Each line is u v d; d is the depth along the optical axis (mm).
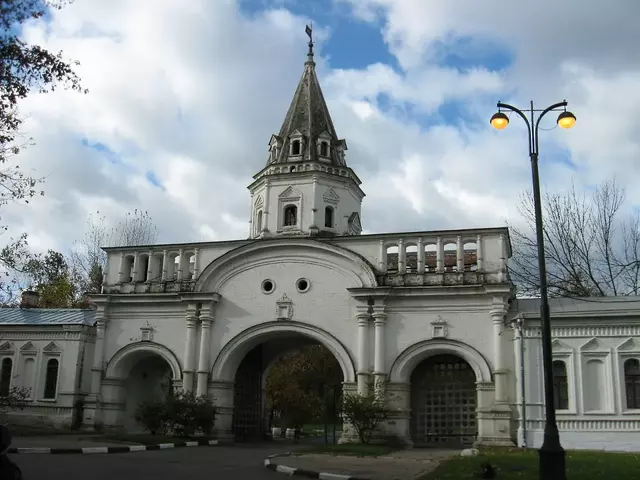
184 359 34750
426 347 31484
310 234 35875
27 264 32719
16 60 16750
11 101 17219
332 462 21531
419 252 32812
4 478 10102
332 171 37500
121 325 36438
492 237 32062
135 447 25453
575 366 27984
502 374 29797
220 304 35031
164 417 31406
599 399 27531
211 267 35156
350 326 32812
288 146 38719
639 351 27266
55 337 36812
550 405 15242
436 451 27547
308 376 62938
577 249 41719
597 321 28047
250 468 20000
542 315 16016
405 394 31516
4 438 10273
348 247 33844
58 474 16328
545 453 14836
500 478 16141
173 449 27078
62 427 35250
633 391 27219
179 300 35500
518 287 42094
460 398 32406
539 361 28500
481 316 31109
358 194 39562
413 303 32094
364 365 31891
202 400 32156
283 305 33938
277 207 36969
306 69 41781
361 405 29953
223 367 34250
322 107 40406
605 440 26938
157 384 39500
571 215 42375
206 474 17703
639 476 16359
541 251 16469
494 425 29391
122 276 37219
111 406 35562
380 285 32594
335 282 33531
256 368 38469
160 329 35781
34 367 36750
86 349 36812
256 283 34719
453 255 35031
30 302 41094
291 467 19219
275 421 53188
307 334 33344
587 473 16891
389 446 29047
